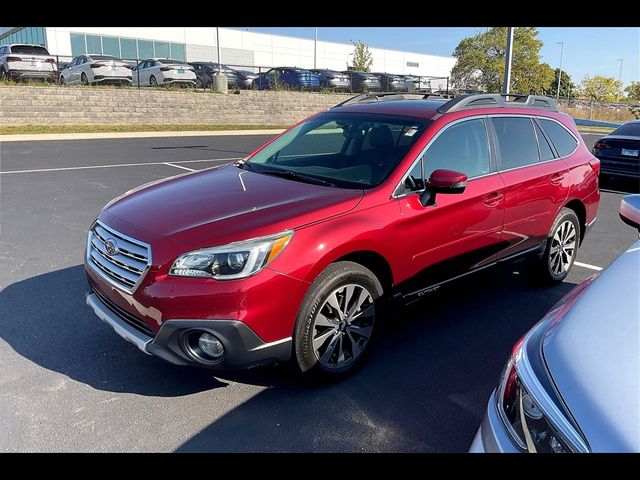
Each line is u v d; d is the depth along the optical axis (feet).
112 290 10.79
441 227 12.92
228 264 9.77
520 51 171.32
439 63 238.89
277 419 10.46
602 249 22.95
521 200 15.23
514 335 14.38
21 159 42.83
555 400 6.09
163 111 76.64
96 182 33.65
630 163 37.81
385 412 10.82
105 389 11.28
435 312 15.80
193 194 12.21
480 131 14.62
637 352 6.30
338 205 11.23
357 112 15.24
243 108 84.69
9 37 162.81
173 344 9.93
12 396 10.90
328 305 11.09
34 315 14.53
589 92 266.77
